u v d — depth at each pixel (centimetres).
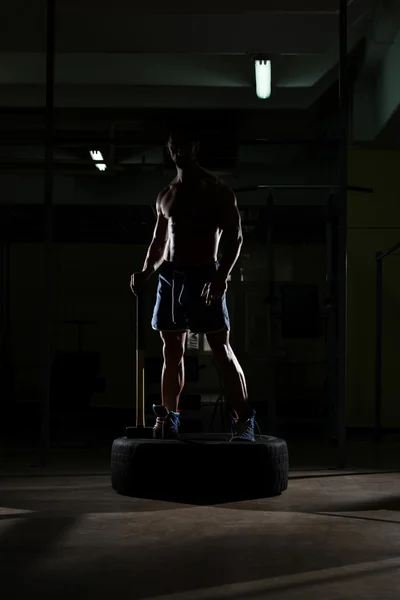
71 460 638
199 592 276
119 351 1334
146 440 484
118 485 475
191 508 428
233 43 738
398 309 901
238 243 496
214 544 345
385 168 909
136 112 957
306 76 878
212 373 1418
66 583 286
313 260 1314
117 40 734
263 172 1024
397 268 902
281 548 338
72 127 1006
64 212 1002
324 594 274
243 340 1322
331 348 863
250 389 1298
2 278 1107
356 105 879
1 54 820
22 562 315
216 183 502
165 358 507
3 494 473
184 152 498
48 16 593
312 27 701
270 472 467
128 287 1341
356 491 488
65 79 883
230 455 461
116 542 348
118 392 1323
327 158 1007
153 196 1032
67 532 368
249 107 918
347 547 341
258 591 277
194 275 495
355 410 896
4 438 825
